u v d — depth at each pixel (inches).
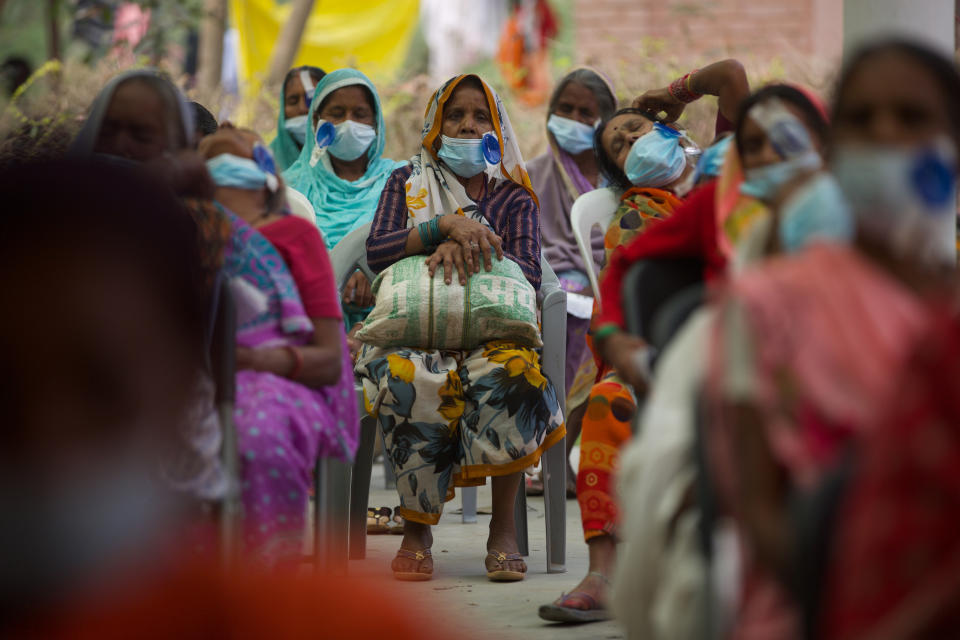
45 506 60.3
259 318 209.8
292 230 221.0
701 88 269.0
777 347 120.0
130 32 842.2
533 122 714.2
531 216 317.4
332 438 217.3
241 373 205.3
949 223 242.4
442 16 1029.2
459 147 311.7
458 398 288.5
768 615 116.6
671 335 165.5
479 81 317.4
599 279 271.3
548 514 302.8
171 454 159.0
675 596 134.8
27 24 1045.2
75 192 65.1
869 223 123.5
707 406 126.5
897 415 94.9
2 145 280.2
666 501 142.6
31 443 62.4
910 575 93.2
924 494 92.5
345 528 287.7
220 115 701.3
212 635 38.8
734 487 121.6
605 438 241.6
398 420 287.7
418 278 291.0
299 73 473.7
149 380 66.1
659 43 754.2
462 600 265.0
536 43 963.3
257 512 193.3
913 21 325.7
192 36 963.3
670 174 272.7
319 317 217.9
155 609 39.7
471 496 403.2
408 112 689.6
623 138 279.9
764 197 174.9
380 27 1039.0
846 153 124.2
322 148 414.3
